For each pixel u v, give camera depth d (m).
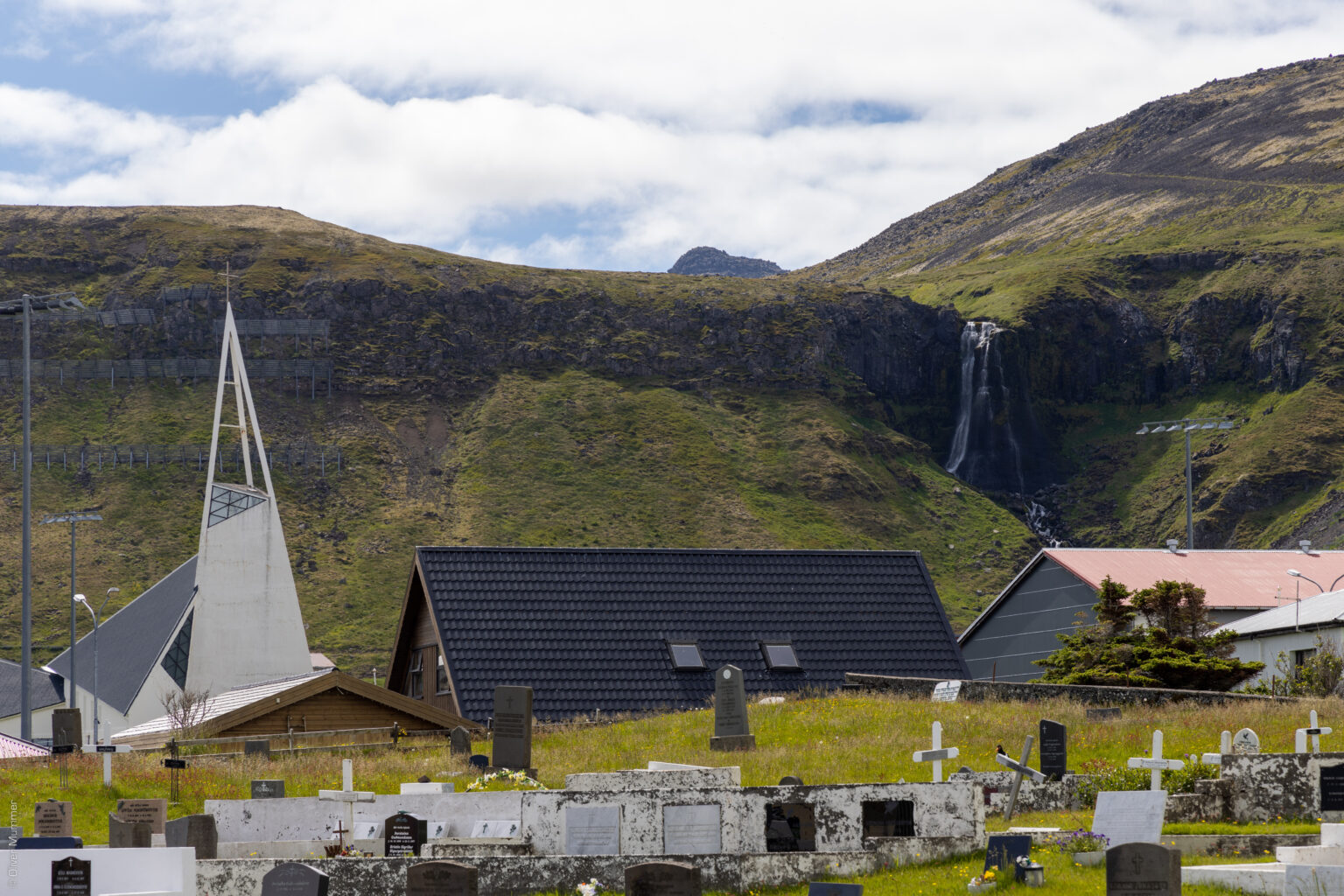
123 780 29.38
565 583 47.44
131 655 77.88
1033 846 20.05
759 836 20.39
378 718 40.31
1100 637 46.84
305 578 142.75
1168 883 15.79
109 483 152.50
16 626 124.75
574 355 199.38
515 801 22.86
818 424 191.12
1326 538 159.50
